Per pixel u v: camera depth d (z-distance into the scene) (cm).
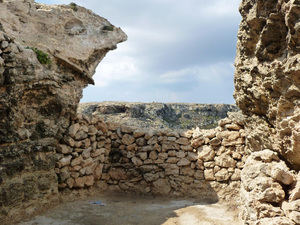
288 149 542
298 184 484
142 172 966
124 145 1004
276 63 515
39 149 699
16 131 635
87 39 929
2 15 723
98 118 959
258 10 557
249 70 644
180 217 699
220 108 3856
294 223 432
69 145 815
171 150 959
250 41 632
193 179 923
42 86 690
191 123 3519
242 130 881
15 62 605
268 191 489
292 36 473
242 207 583
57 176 776
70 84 833
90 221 657
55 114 762
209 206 805
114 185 983
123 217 699
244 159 866
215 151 913
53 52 797
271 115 605
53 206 732
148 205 823
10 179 611
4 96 582
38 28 813
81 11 945
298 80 485
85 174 866
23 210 636
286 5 465
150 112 3206
